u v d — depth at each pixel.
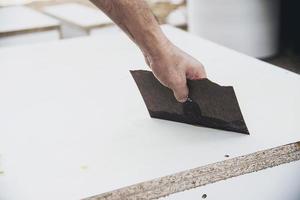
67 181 0.55
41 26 1.87
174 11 2.77
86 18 2.22
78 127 0.71
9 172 0.58
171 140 0.65
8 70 1.07
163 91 0.67
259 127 0.67
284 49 2.72
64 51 1.24
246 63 1.01
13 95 0.89
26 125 0.73
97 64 1.09
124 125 0.71
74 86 0.93
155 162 0.59
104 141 0.66
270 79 0.88
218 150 0.61
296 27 2.67
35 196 0.52
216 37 2.50
